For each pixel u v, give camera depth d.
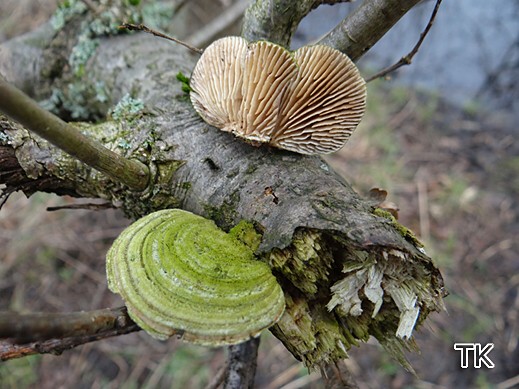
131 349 0.37
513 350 0.37
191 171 0.15
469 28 0.63
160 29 0.26
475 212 0.46
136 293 0.12
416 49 0.18
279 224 0.13
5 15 0.53
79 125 0.16
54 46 0.24
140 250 0.12
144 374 0.36
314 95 0.14
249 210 0.14
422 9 0.58
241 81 0.14
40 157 0.15
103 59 0.22
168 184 0.15
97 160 0.13
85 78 0.23
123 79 0.21
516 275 0.42
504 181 0.50
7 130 0.15
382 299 0.12
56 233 0.41
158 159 0.15
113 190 0.16
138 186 0.15
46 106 0.24
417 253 0.12
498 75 0.60
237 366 0.17
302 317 0.13
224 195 0.14
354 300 0.12
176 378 0.36
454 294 0.40
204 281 0.12
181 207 0.15
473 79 0.61
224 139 0.15
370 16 0.15
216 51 0.14
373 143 0.51
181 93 0.18
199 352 0.37
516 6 0.64
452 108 0.58
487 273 0.42
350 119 0.15
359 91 0.14
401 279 0.12
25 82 0.25
